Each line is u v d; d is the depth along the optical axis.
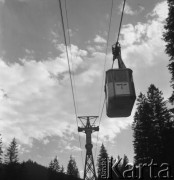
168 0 29.06
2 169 68.00
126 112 11.88
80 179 88.31
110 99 11.17
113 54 11.37
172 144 40.50
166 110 44.41
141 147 44.16
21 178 65.44
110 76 11.41
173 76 27.89
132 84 11.33
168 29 28.30
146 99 48.00
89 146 50.53
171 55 27.92
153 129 44.00
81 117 50.25
